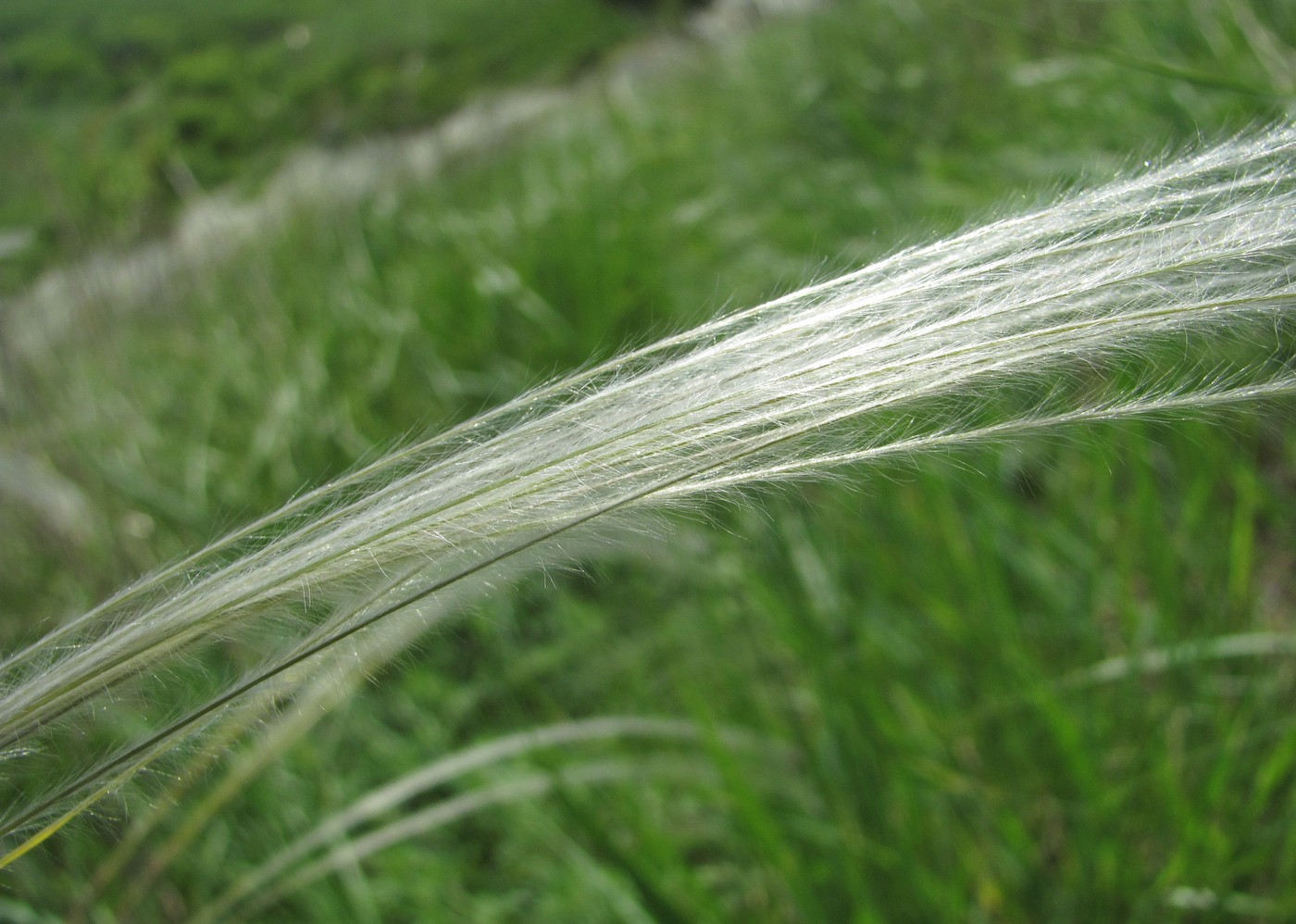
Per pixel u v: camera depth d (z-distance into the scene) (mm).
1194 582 396
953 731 375
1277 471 441
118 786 160
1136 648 359
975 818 355
